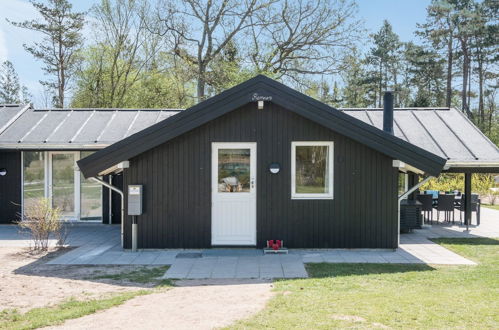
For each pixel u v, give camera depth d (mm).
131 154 8828
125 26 26141
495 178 24078
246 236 9203
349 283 6500
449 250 9203
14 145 12273
